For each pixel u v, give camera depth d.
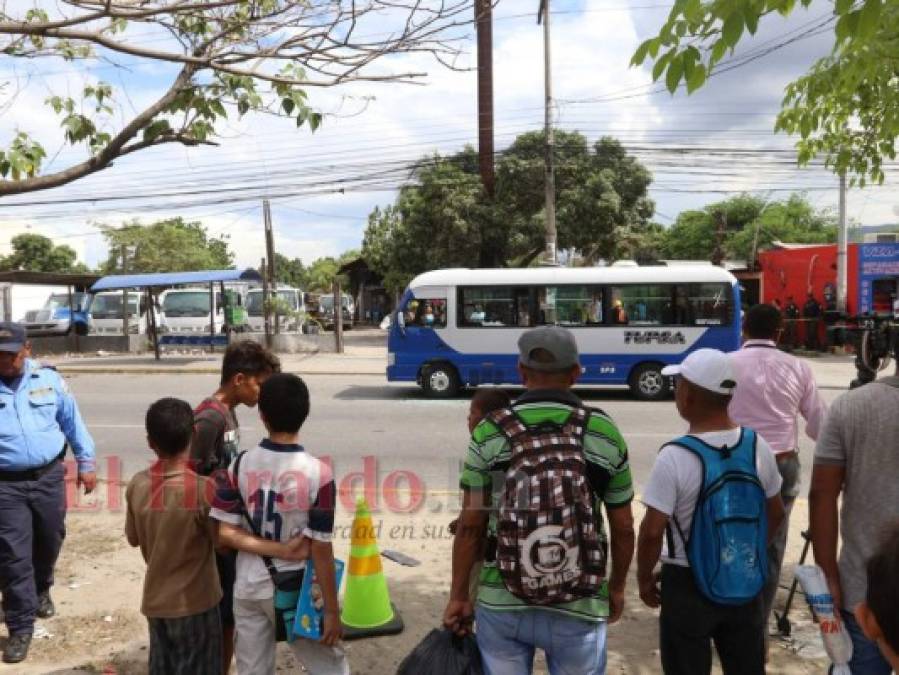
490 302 15.05
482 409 3.73
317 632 2.95
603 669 2.65
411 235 28.80
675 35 2.88
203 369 20.08
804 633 4.32
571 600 2.50
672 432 11.17
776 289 28.08
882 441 2.59
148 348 26.36
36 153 4.34
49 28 3.71
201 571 3.28
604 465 2.58
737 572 2.69
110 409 13.64
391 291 33.28
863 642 2.62
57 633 4.43
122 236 47.97
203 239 61.84
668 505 2.75
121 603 4.86
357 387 16.95
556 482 2.46
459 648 2.79
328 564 2.97
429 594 5.01
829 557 2.70
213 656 3.33
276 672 3.98
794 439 3.80
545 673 3.91
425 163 24.31
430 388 15.17
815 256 26.64
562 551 2.45
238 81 4.63
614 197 26.39
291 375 3.04
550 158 21.19
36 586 4.57
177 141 4.71
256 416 12.74
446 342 15.09
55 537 4.42
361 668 4.03
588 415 2.61
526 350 2.67
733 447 2.78
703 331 14.66
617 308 14.85
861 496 2.63
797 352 24.02
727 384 2.79
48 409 4.32
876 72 4.79
